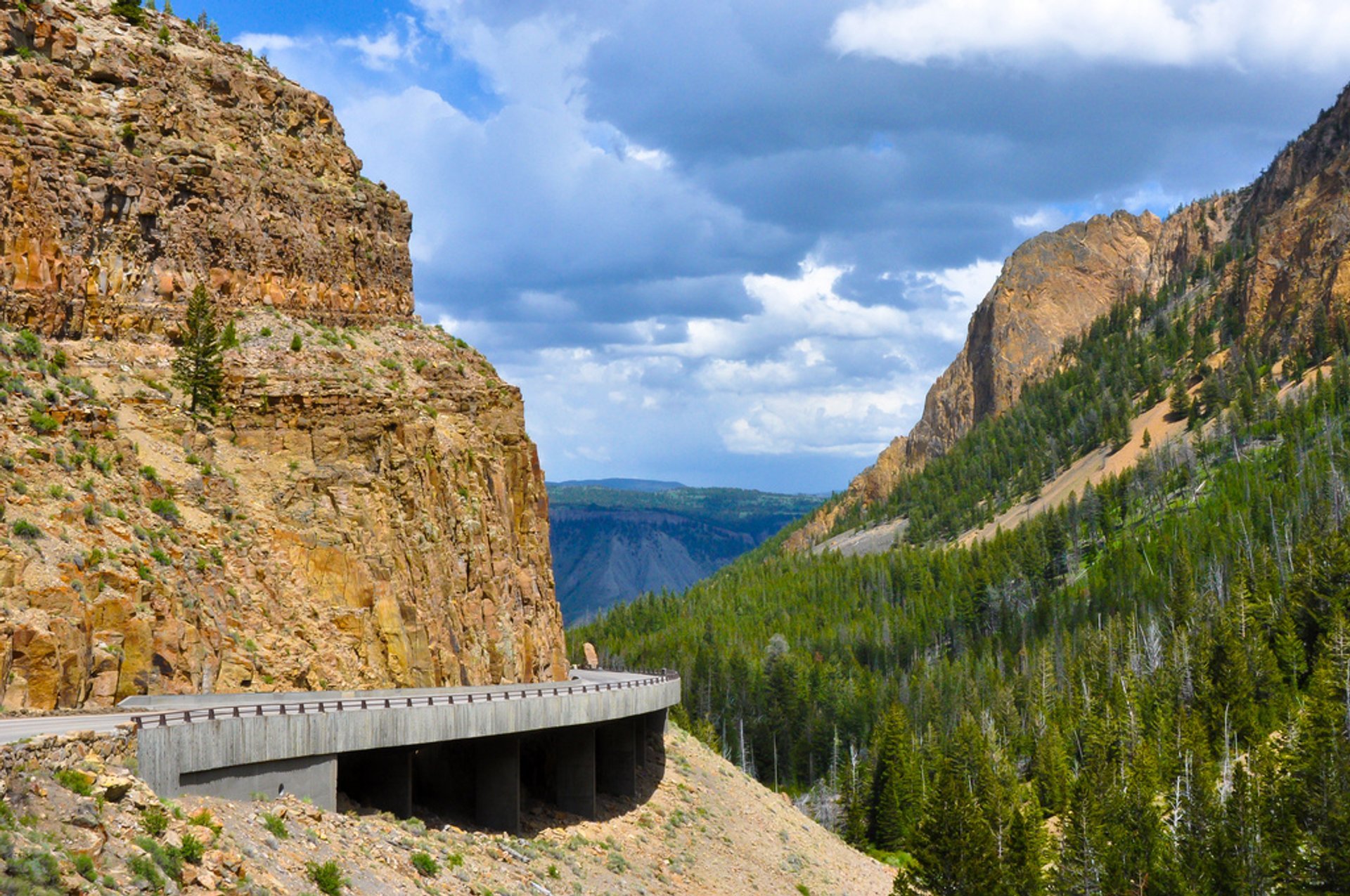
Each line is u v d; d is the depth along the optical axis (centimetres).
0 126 5147
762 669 18688
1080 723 13488
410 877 3662
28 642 3825
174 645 4488
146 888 2519
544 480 7794
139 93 5969
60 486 4428
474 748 5147
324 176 7106
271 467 5650
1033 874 8031
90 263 5481
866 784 12862
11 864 2259
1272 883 7575
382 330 7081
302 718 3703
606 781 6588
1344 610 13012
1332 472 19588
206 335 5494
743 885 6003
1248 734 11438
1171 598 17188
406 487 5997
